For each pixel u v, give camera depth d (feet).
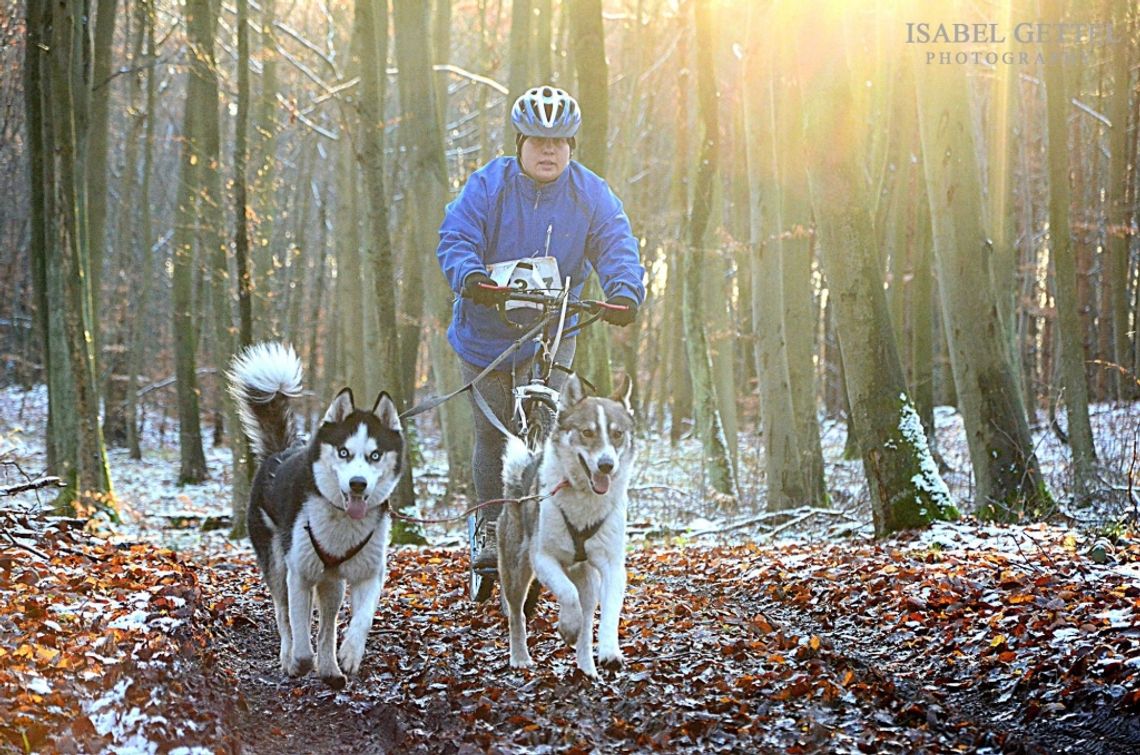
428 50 61.00
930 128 40.01
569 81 82.43
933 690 19.65
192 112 71.51
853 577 29.48
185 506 71.61
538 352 23.15
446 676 20.42
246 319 52.75
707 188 66.39
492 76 98.63
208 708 16.76
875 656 22.31
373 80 53.16
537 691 19.22
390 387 53.47
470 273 22.03
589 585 20.36
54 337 45.60
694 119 83.46
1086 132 85.81
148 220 101.24
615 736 16.88
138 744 14.79
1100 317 87.30
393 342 53.52
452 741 16.47
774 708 18.33
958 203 39.78
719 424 67.72
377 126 53.21
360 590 19.92
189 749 14.92
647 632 24.21
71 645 18.40
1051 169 49.01
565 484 19.33
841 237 38.11
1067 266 48.39
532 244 23.54
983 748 16.44
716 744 16.53
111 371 115.44
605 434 19.11
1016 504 38.34
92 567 26.40
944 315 40.83
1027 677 19.07
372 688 19.95
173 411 147.43
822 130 38.04
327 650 20.21
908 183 79.46
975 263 39.75
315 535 19.43
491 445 23.99
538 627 24.66
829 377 120.98
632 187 107.76
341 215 82.33
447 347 64.59
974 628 22.66
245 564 38.06
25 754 13.92
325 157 114.21
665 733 16.53
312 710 18.66
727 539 47.19
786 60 51.16
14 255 116.06
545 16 63.62
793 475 54.60
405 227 85.30
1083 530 33.06
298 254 107.24
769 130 55.11
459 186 99.81
